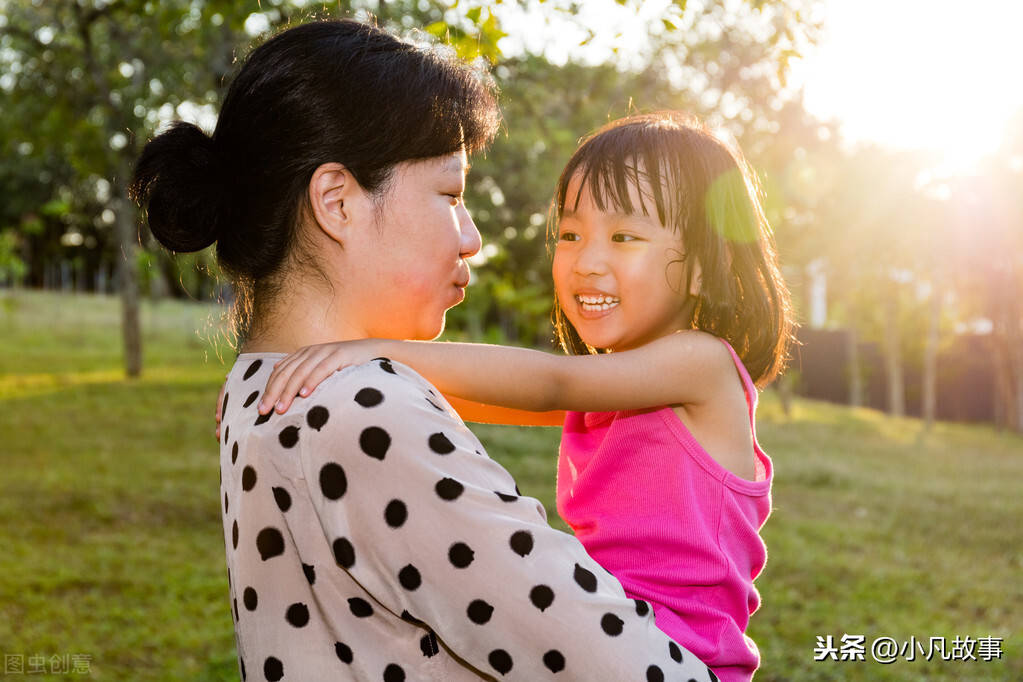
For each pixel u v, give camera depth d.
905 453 13.56
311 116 1.13
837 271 17.83
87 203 23.62
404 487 0.99
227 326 1.33
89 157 8.01
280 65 1.14
